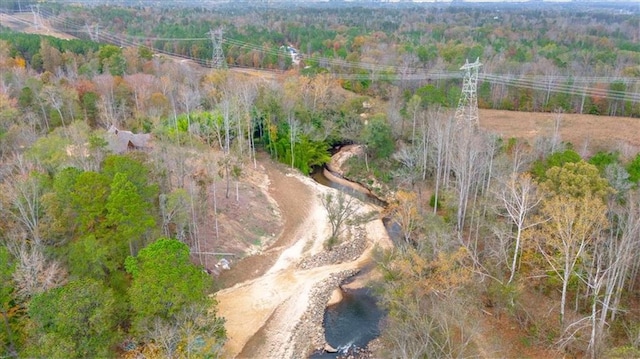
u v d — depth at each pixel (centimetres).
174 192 5812
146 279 4259
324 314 5625
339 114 10475
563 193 5297
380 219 7762
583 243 4466
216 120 9269
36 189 5100
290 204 8062
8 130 7288
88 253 4572
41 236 4909
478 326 4828
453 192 7169
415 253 5438
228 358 4878
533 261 5359
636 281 5366
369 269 6462
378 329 5375
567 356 4647
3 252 4222
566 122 10338
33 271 4288
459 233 6041
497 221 6156
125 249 5028
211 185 7731
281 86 10750
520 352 4784
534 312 5147
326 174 9562
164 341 3916
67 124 8644
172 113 9312
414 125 8981
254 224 7250
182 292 4244
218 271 6162
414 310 4644
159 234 5412
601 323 4412
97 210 4881
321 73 11550
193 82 11294
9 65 10881
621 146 8275
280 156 9656
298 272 6353
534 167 6538
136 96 9819
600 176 5944
